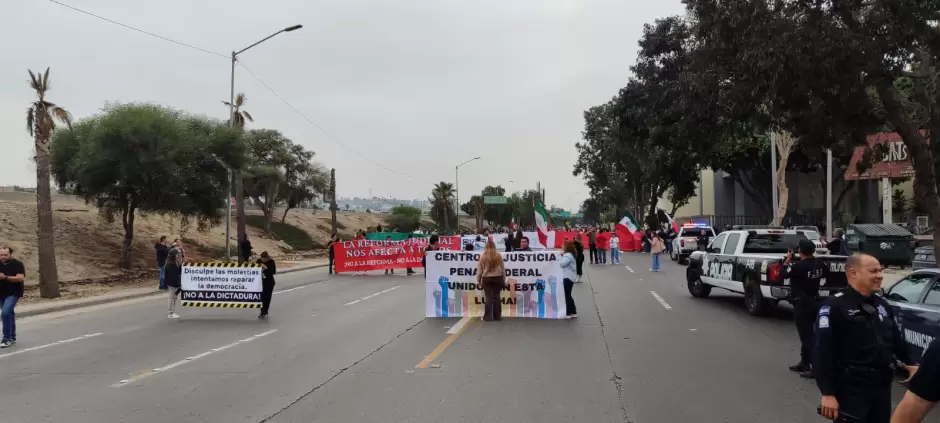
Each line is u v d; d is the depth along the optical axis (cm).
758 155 4347
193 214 2905
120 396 751
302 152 6038
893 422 330
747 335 1154
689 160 4519
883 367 427
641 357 957
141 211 2900
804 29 1123
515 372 857
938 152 1368
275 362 935
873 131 1358
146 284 2414
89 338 1192
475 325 1286
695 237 3180
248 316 1470
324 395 742
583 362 922
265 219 5353
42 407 707
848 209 5506
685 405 695
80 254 2702
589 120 6191
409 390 762
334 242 2900
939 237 1315
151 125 2516
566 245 1400
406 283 2339
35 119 1995
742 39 1225
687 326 1260
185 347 1075
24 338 1208
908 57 1245
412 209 8681
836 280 1180
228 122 3019
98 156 2469
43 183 1967
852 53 1110
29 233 2759
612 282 2220
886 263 2461
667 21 2947
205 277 1479
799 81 1158
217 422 643
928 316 766
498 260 1353
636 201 6581
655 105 2997
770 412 668
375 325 1295
